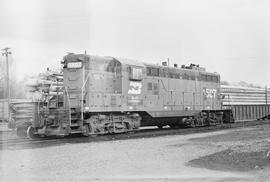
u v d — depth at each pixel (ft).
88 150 42.29
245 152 39.34
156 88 70.28
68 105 54.95
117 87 62.44
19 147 44.88
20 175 28.73
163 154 39.65
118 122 62.39
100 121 58.85
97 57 59.93
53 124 55.67
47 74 62.39
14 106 59.67
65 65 59.00
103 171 30.42
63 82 59.26
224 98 102.89
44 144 47.98
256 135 59.82
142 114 68.64
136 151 41.88
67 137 58.65
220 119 91.97
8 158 36.68
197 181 26.55
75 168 31.68
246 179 26.96
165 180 26.96
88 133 56.80
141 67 66.49
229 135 60.90
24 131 60.29
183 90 78.07
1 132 73.82
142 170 30.86
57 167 32.07
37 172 29.91
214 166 32.50
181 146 46.37
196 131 69.92
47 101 57.98
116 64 62.80
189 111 79.25
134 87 64.90
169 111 73.36
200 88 83.92
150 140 53.42
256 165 32.24
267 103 124.47
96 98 57.82
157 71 71.20
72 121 55.42
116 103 60.95
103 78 60.08
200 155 38.93
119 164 33.60
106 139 54.39
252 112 111.55
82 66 57.16
